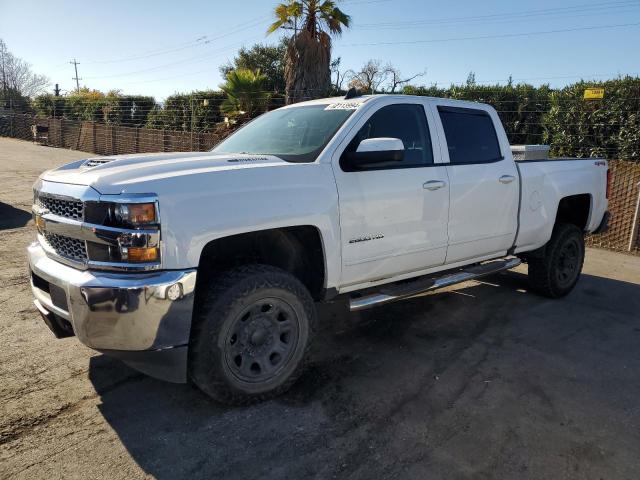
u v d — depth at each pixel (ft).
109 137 77.92
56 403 10.22
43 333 13.55
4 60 165.27
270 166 10.41
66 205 9.65
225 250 10.89
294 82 46.42
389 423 9.87
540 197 16.75
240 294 9.71
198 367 9.55
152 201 8.69
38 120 99.86
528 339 14.49
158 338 8.86
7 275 18.30
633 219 27.17
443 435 9.51
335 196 11.16
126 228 8.64
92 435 9.19
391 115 12.98
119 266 8.72
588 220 19.31
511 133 38.09
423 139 13.61
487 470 8.52
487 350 13.62
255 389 10.24
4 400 10.23
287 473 8.32
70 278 9.01
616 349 13.98
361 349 13.48
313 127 12.62
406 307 17.07
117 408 10.12
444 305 17.38
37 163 59.52
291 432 9.46
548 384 11.75
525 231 16.39
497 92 38.78
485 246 15.28
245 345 10.12
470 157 14.78
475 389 11.37
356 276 12.01
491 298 18.34
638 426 10.05
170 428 9.50
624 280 21.59
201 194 9.22
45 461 8.40
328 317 15.93
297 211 10.43
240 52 104.68
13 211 30.58
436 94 42.32
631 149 30.17
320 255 11.30
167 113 73.31
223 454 8.76
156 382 11.20
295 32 46.19
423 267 13.78
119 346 8.84
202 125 66.23
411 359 12.91
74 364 11.89
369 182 11.87
